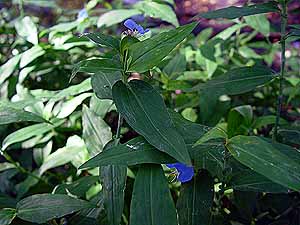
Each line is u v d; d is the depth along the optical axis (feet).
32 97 1.30
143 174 0.79
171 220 0.76
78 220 0.99
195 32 2.45
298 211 1.12
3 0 2.40
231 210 1.12
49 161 1.30
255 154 0.76
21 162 1.54
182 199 0.89
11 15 2.29
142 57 0.81
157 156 0.79
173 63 1.47
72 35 1.59
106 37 0.89
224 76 1.08
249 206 1.05
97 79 0.99
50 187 1.38
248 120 1.25
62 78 1.71
